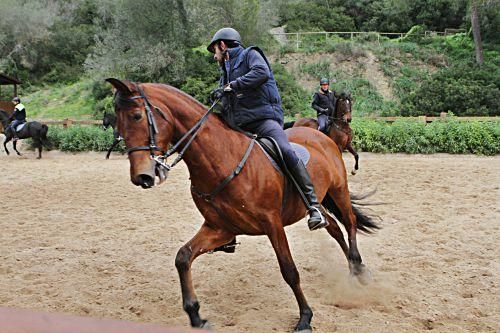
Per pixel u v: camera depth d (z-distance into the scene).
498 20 35.84
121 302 4.31
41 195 9.70
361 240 6.18
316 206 3.78
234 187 3.44
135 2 30.69
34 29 40.59
